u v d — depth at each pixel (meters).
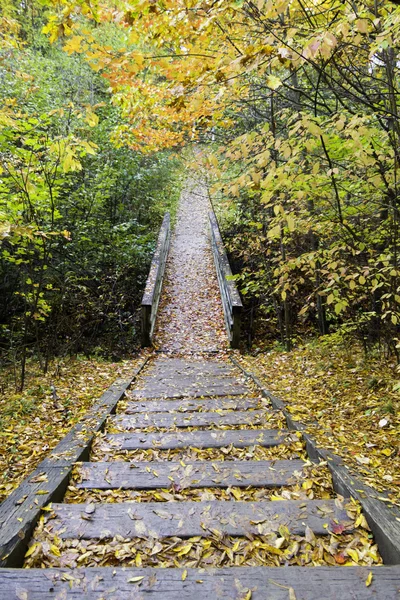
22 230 3.66
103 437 2.93
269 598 1.32
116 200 10.81
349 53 3.36
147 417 3.42
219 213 13.14
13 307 6.78
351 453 2.49
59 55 11.00
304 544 1.67
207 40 2.96
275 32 2.68
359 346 5.40
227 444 2.83
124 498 2.10
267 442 2.85
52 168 4.37
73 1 2.48
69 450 2.53
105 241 8.86
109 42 7.57
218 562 1.59
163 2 2.49
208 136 7.30
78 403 3.89
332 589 1.35
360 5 2.74
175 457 2.69
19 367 5.26
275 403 3.71
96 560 1.59
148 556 1.61
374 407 3.33
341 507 1.89
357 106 3.85
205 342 7.48
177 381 4.99
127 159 10.45
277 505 1.92
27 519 1.72
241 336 9.37
